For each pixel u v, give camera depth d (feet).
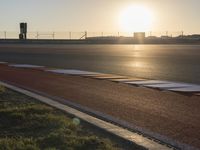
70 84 56.59
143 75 68.08
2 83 55.88
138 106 38.60
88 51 161.48
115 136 26.40
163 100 41.78
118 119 32.60
